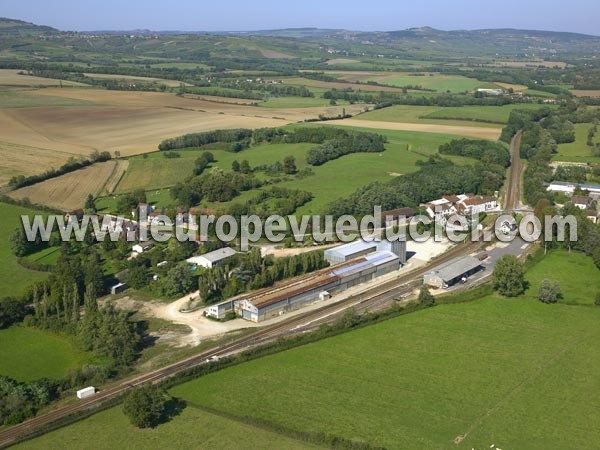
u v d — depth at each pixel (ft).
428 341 429.38
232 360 399.24
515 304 495.82
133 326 448.24
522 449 312.71
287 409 346.13
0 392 361.10
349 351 414.62
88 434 326.24
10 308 463.83
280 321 472.85
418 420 336.29
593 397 360.07
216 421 335.26
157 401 336.08
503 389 367.66
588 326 454.81
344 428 328.49
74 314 450.30
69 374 382.01
